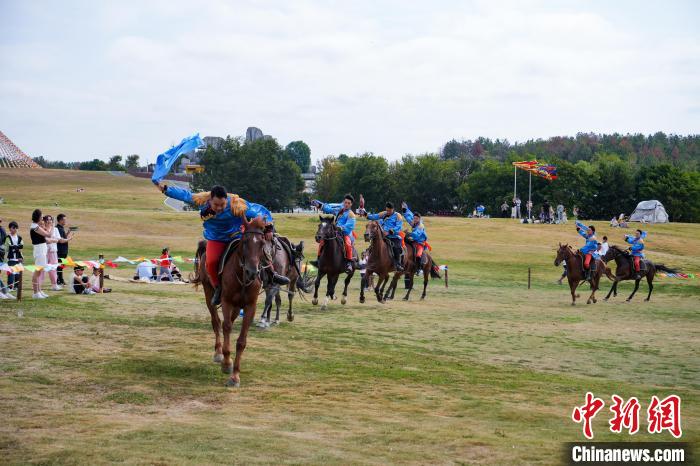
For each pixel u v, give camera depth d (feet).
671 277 126.00
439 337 51.67
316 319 58.54
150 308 57.82
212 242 36.76
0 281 59.72
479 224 207.62
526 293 98.43
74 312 52.60
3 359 35.17
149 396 30.22
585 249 85.81
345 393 32.42
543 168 274.77
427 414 29.19
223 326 35.63
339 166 456.45
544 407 31.50
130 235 155.53
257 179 359.66
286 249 52.95
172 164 37.14
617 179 367.86
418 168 411.13
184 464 21.20
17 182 441.27
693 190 355.36
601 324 64.80
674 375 40.93
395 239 73.87
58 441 23.16
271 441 24.04
